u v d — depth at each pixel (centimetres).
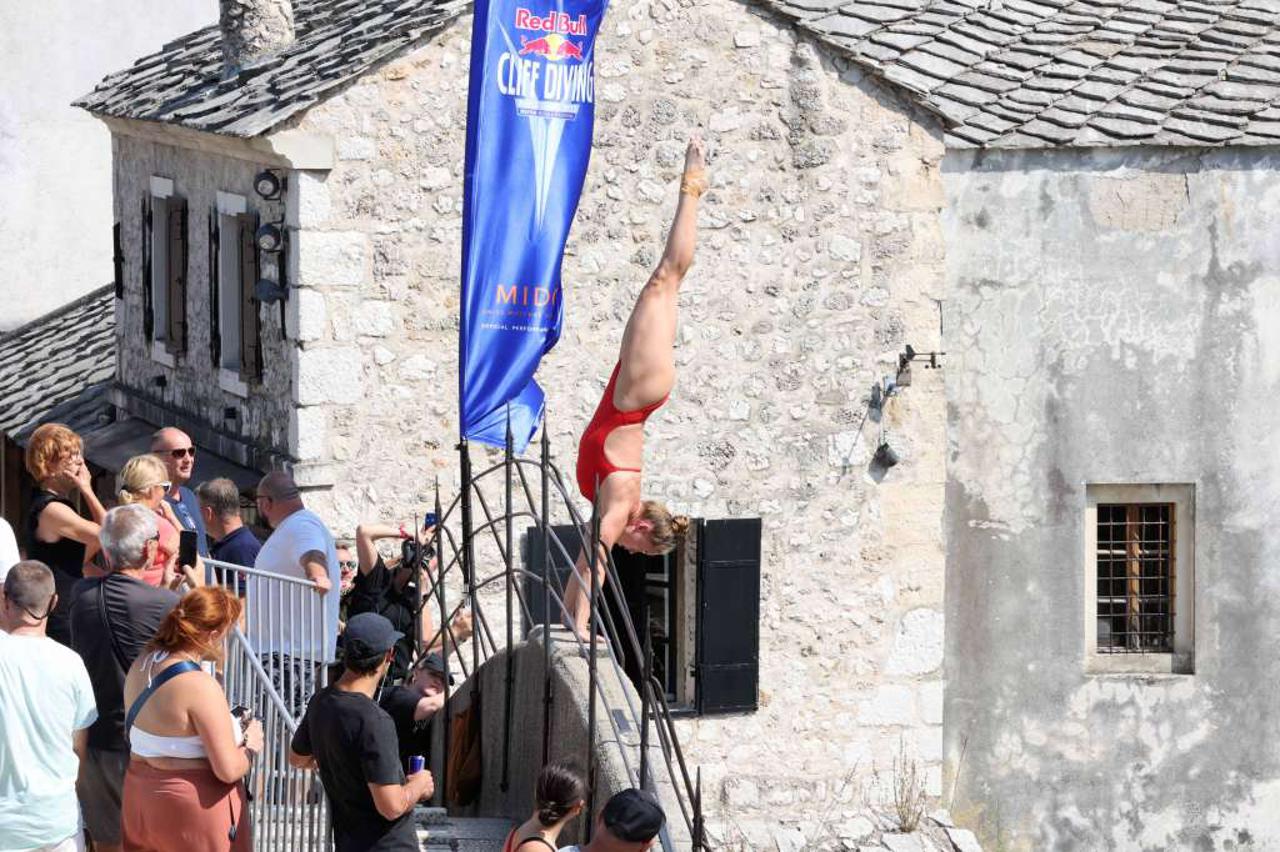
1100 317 1933
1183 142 1897
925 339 1883
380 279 1717
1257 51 2028
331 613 1362
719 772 1852
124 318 2258
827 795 1877
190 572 1169
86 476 1300
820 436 1864
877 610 1889
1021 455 1933
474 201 1450
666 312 1268
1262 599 1975
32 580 1023
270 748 1170
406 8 1803
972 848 1855
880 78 1848
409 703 1400
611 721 1161
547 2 1459
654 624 1898
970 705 1941
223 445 1877
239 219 1862
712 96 1814
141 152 2155
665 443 1825
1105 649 1984
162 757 996
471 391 1462
